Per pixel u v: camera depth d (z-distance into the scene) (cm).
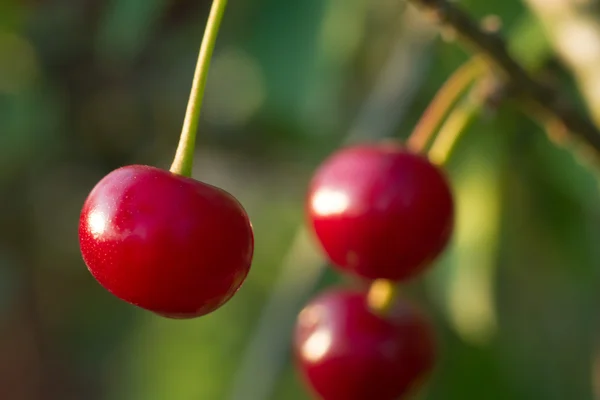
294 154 45
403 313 29
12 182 50
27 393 60
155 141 49
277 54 34
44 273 57
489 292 33
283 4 34
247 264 25
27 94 45
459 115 28
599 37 28
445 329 36
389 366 28
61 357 59
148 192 25
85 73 45
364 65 37
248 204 52
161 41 43
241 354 42
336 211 27
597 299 36
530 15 32
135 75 46
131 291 25
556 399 36
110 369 55
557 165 33
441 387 36
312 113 34
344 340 28
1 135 44
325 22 33
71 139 47
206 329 44
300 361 29
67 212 54
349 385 28
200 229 25
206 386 41
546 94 28
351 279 34
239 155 49
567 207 34
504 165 33
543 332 36
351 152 28
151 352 43
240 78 43
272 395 35
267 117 38
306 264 34
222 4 25
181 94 47
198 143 50
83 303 58
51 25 44
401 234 27
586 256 35
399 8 36
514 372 36
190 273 25
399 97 34
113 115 47
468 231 33
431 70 34
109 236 25
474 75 28
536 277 35
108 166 49
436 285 36
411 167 27
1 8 42
